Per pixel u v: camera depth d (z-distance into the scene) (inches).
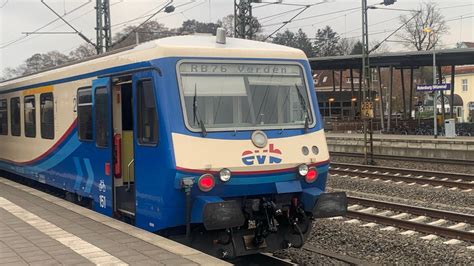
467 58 1435.8
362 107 932.0
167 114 276.2
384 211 478.3
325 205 293.3
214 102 289.1
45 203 391.9
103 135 348.8
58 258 241.3
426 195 572.1
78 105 390.0
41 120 472.7
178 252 248.8
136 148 303.4
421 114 2346.2
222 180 275.9
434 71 1346.0
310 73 327.3
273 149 295.1
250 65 304.8
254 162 286.7
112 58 336.5
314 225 414.3
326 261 324.2
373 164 934.4
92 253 248.8
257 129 296.2
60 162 430.6
